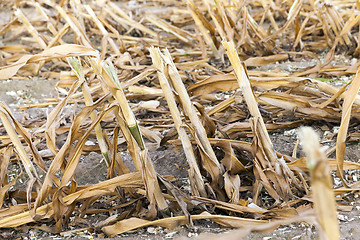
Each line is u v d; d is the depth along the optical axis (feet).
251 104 5.76
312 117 6.72
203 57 9.14
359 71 5.72
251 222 5.63
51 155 6.70
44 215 5.75
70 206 5.82
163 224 5.69
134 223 5.68
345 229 5.54
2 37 12.44
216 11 9.20
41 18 12.57
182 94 5.79
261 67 8.70
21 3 15.62
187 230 5.66
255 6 13.67
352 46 8.83
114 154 5.88
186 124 5.80
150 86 8.17
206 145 5.85
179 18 12.55
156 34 10.64
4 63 9.61
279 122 6.98
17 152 5.83
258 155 5.80
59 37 9.07
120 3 15.75
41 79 9.02
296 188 5.89
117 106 5.65
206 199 5.77
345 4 10.98
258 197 5.95
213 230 5.65
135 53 9.25
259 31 9.39
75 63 5.83
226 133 6.45
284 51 9.29
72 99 7.95
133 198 6.04
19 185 6.45
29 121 7.41
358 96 6.56
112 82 5.52
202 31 9.04
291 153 6.48
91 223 5.88
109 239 5.64
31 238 5.75
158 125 7.00
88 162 6.62
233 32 8.96
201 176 5.90
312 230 5.51
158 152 6.68
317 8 8.96
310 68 8.08
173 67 5.77
